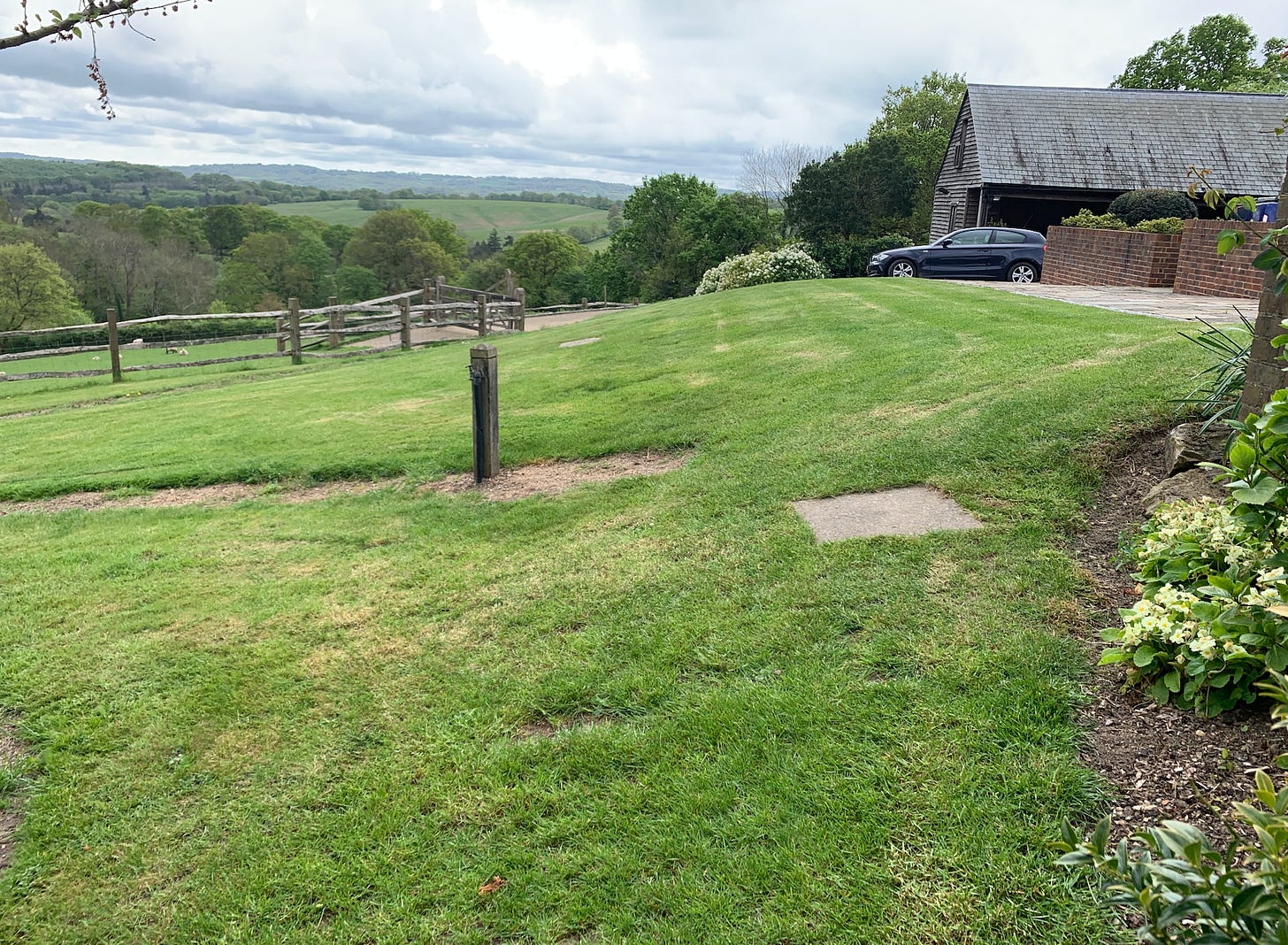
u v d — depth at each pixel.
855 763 2.67
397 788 2.85
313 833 2.68
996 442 5.06
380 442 7.66
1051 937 2.02
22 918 2.47
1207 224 12.16
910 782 2.55
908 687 2.98
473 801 2.75
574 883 2.38
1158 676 2.79
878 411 6.19
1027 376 6.25
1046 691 2.85
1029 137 24.38
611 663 3.45
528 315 27.94
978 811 2.40
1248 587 2.65
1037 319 9.12
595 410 7.87
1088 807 2.37
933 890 2.19
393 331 18.16
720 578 4.04
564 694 3.28
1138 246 13.98
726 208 46.09
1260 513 2.80
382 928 2.30
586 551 4.63
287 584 4.66
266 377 14.68
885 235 33.28
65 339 39.03
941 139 41.72
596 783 2.77
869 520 4.40
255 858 2.60
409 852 2.56
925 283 15.64
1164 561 3.09
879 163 33.44
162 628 4.20
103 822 2.84
